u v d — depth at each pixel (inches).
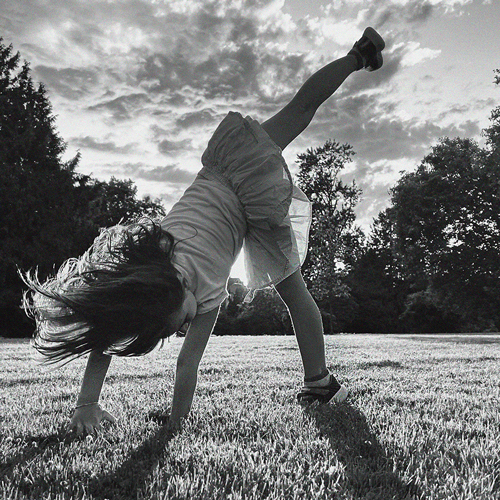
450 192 1498.5
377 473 70.9
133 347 88.0
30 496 62.3
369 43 130.2
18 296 1116.5
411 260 1534.2
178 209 111.4
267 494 64.1
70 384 180.9
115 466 73.9
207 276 102.9
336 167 1737.2
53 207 1224.2
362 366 239.8
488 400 135.7
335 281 1258.6
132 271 86.7
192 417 106.8
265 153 114.6
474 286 1473.9
